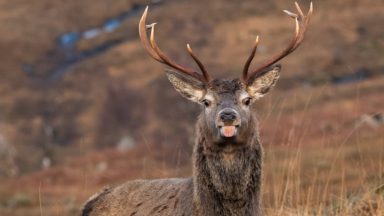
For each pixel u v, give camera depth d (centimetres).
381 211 3628
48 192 12644
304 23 3152
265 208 3850
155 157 13850
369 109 16738
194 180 2909
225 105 2864
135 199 3309
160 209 3086
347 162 7338
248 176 2864
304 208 3859
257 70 3033
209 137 2852
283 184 4275
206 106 2927
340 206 3859
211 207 2858
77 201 10712
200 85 3008
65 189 12812
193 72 3039
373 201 3878
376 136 10438
